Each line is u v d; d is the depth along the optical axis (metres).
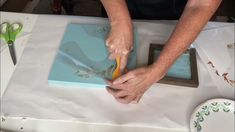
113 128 0.59
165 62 0.61
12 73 0.69
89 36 0.77
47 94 0.64
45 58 0.73
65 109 0.61
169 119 0.60
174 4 0.93
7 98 0.63
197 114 0.61
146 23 0.84
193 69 0.69
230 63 0.72
